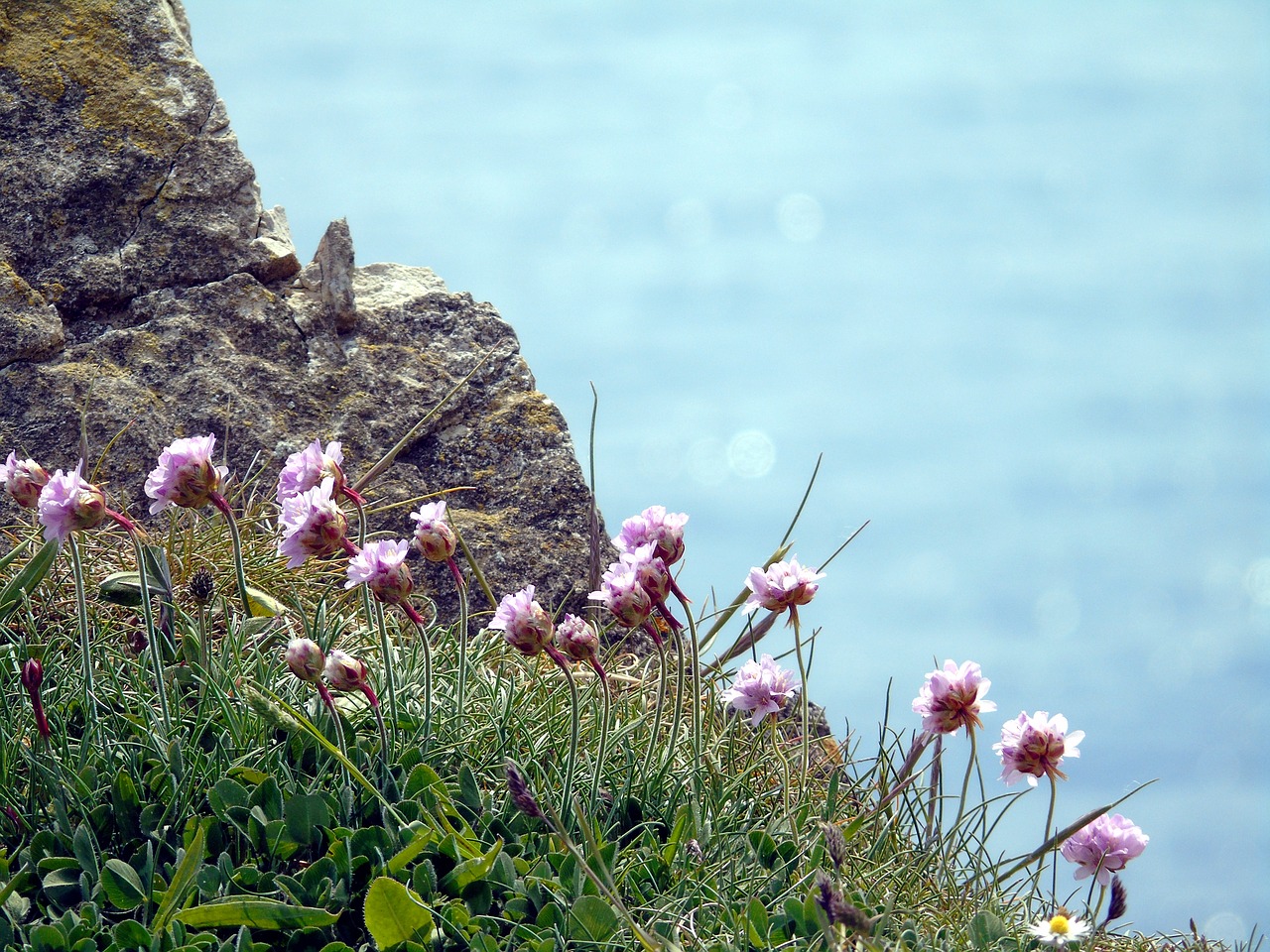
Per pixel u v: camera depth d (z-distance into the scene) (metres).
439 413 9.81
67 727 6.14
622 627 8.77
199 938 4.71
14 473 6.10
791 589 6.23
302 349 9.77
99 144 9.77
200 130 10.03
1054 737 6.16
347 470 9.36
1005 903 6.33
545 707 6.69
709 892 5.52
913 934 5.36
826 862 5.91
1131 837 6.03
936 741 6.88
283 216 10.89
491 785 6.05
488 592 7.31
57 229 9.50
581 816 4.93
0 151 9.58
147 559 6.41
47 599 7.27
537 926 5.02
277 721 5.64
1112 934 6.66
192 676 6.23
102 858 5.18
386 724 6.09
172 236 9.73
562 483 9.68
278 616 7.00
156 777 5.50
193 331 9.48
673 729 6.31
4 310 9.09
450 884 5.08
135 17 10.21
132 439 8.92
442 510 6.12
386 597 5.71
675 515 6.27
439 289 10.70
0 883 5.02
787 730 8.12
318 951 4.89
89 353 9.24
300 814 5.24
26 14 10.03
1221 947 6.77
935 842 6.51
